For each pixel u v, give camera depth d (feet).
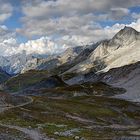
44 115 379.55
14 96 458.91
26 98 475.72
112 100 590.55
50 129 298.56
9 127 271.90
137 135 324.39
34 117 355.97
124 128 402.72
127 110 526.57
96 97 626.23
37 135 256.11
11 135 231.71
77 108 462.60
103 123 424.87
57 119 373.61
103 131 347.36
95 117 443.73
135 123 459.32
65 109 445.78
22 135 241.76
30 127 290.15
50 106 443.32
